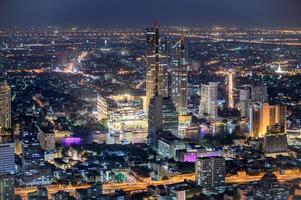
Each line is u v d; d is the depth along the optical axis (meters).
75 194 177.88
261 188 169.50
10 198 170.88
